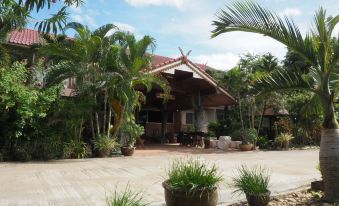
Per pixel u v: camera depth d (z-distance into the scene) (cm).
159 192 663
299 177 846
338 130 563
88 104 1270
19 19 554
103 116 1405
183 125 2455
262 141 1886
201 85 1930
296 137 2041
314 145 2048
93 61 1308
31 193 645
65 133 1289
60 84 1288
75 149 1262
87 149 1320
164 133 2255
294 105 1825
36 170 943
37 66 1341
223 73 1930
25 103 1146
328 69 571
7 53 1058
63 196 621
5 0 551
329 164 556
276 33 570
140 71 1387
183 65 1666
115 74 1287
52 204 564
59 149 1223
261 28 571
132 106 1404
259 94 615
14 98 1131
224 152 1608
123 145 1402
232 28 580
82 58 1265
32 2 513
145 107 2253
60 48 1254
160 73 1611
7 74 1135
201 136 1944
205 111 2338
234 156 1405
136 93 1448
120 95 1310
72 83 1513
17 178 808
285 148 1845
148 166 1045
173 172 489
